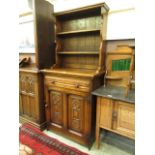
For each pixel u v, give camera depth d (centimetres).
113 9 188
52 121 216
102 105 164
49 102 212
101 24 175
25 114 241
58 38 224
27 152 178
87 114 177
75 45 227
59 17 220
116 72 188
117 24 189
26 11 259
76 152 177
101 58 183
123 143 196
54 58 240
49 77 203
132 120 146
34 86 219
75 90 181
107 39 198
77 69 219
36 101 221
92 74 165
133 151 181
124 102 148
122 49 183
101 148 186
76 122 190
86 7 175
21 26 273
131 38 182
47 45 223
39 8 202
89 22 208
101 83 195
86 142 184
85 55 220
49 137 207
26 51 277
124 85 185
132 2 175
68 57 236
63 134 206
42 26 210
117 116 155
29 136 210
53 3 239
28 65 262
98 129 175
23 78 229
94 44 209
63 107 198
